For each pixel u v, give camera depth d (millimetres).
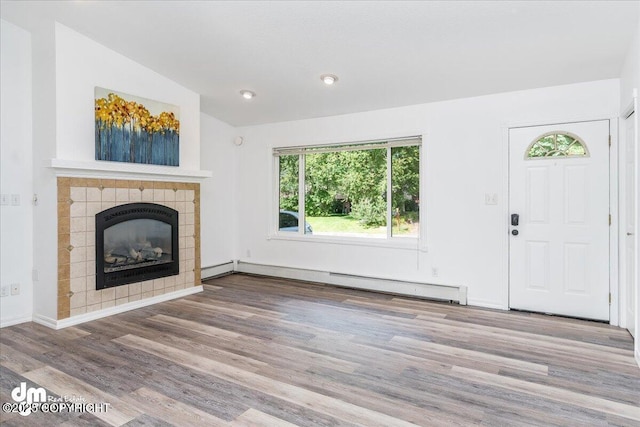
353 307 4051
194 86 4453
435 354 2814
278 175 5680
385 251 4734
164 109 4156
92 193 3578
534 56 3285
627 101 3125
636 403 2135
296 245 5441
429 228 4410
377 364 2639
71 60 3420
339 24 3096
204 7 3010
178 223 4430
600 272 3578
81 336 3154
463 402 2143
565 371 2535
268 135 5629
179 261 4449
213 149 5547
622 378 2436
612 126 3498
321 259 5242
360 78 3979
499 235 4012
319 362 2670
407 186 4656
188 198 4555
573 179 3676
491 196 4047
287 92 4488
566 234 3713
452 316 3744
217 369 2549
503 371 2533
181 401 2139
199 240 4715
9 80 3445
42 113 3463
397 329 3363
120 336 3158
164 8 3057
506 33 3002
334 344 3004
